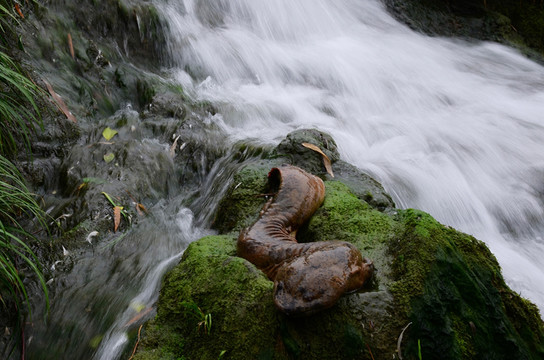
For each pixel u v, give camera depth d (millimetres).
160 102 6883
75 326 4375
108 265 4887
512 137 7469
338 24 10273
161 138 6449
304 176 4691
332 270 3471
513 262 5543
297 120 7441
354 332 3475
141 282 4734
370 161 6586
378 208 4812
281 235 4223
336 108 7906
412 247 3861
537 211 6324
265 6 9570
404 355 3441
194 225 5535
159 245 5148
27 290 4547
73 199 5484
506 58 10508
